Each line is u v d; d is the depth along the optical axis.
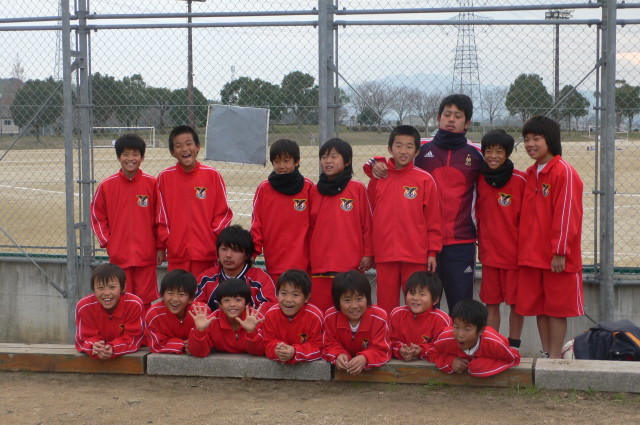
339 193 5.27
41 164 21.94
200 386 4.71
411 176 5.22
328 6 6.03
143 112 6.66
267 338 4.86
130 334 5.02
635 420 3.97
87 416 4.17
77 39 6.54
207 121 6.32
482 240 5.40
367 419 4.04
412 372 4.68
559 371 4.47
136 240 5.73
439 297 4.78
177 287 4.85
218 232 5.60
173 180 5.62
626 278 6.01
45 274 6.64
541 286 5.20
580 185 5.05
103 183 5.79
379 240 5.25
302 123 6.34
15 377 4.95
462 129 5.36
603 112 5.77
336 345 4.79
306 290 4.78
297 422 4.01
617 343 4.82
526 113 6.05
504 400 4.33
